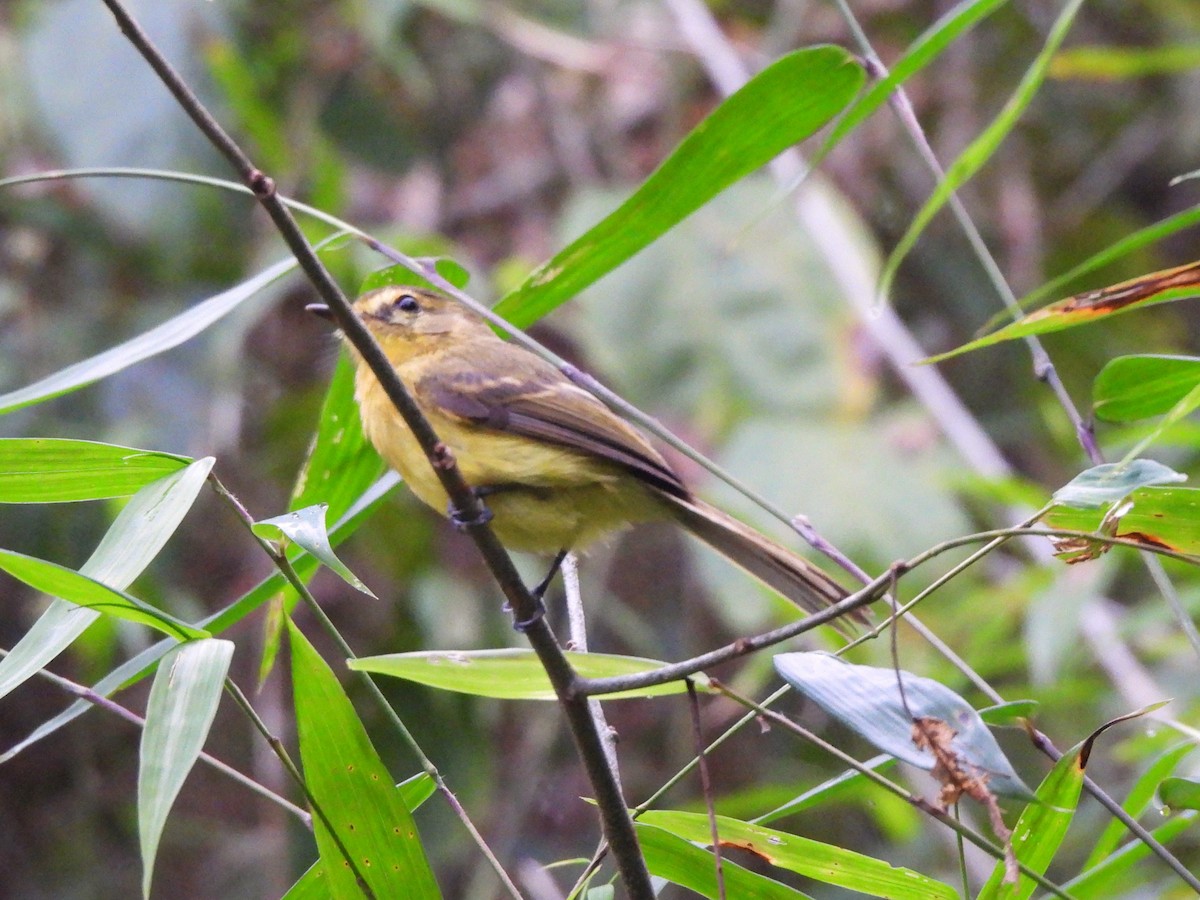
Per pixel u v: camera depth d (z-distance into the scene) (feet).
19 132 40.34
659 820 18.39
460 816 17.40
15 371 38.81
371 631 40.91
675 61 47.06
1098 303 17.65
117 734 41.86
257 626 41.16
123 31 14.62
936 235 48.03
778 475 38.09
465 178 47.73
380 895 17.95
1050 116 50.29
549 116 47.93
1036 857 17.83
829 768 40.40
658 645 42.29
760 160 20.88
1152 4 47.85
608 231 21.17
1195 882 15.51
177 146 39.09
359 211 45.60
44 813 40.91
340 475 24.36
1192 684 34.19
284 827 37.96
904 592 36.14
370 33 42.16
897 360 38.52
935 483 37.55
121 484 17.52
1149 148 50.29
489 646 39.91
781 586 24.68
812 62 19.57
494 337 27.99
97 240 40.14
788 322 40.32
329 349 32.73
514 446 24.56
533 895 33.32
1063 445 40.22
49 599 39.70
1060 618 28.86
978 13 18.75
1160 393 19.26
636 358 40.37
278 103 43.68
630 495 25.25
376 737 37.19
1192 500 17.12
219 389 39.45
